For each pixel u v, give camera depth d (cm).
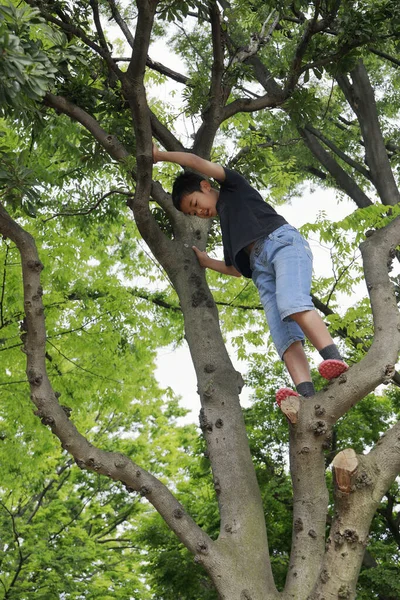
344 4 632
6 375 991
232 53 657
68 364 1139
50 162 1055
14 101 393
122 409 1120
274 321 416
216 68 600
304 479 377
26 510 1700
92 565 1502
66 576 1326
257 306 1098
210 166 452
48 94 540
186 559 1084
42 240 1036
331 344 382
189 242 509
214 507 1169
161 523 1172
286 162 1130
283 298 392
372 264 419
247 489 417
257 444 1154
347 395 365
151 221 487
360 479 326
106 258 1235
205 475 1324
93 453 395
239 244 429
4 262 930
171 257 500
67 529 1553
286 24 1094
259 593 378
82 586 1370
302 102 635
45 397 394
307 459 373
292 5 661
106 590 1420
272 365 1195
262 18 738
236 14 630
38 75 401
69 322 1046
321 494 378
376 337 384
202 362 460
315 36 639
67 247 1018
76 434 396
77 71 562
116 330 1069
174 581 1095
